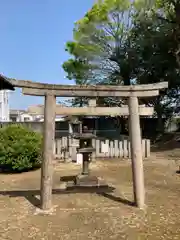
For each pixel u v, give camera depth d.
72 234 4.46
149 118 25.03
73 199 6.41
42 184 5.76
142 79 19.66
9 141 10.13
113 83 22.80
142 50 19.12
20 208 5.81
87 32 21.83
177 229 4.64
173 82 18.84
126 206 5.88
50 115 5.79
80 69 22.78
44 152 5.76
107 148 13.67
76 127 9.51
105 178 8.90
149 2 18.17
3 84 8.98
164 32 17.05
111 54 21.98
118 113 6.03
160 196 6.66
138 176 5.88
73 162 12.39
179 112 23.34
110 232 4.53
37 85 5.74
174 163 11.98
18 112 44.12
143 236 4.36
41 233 4.52
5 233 4.53
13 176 9.59
